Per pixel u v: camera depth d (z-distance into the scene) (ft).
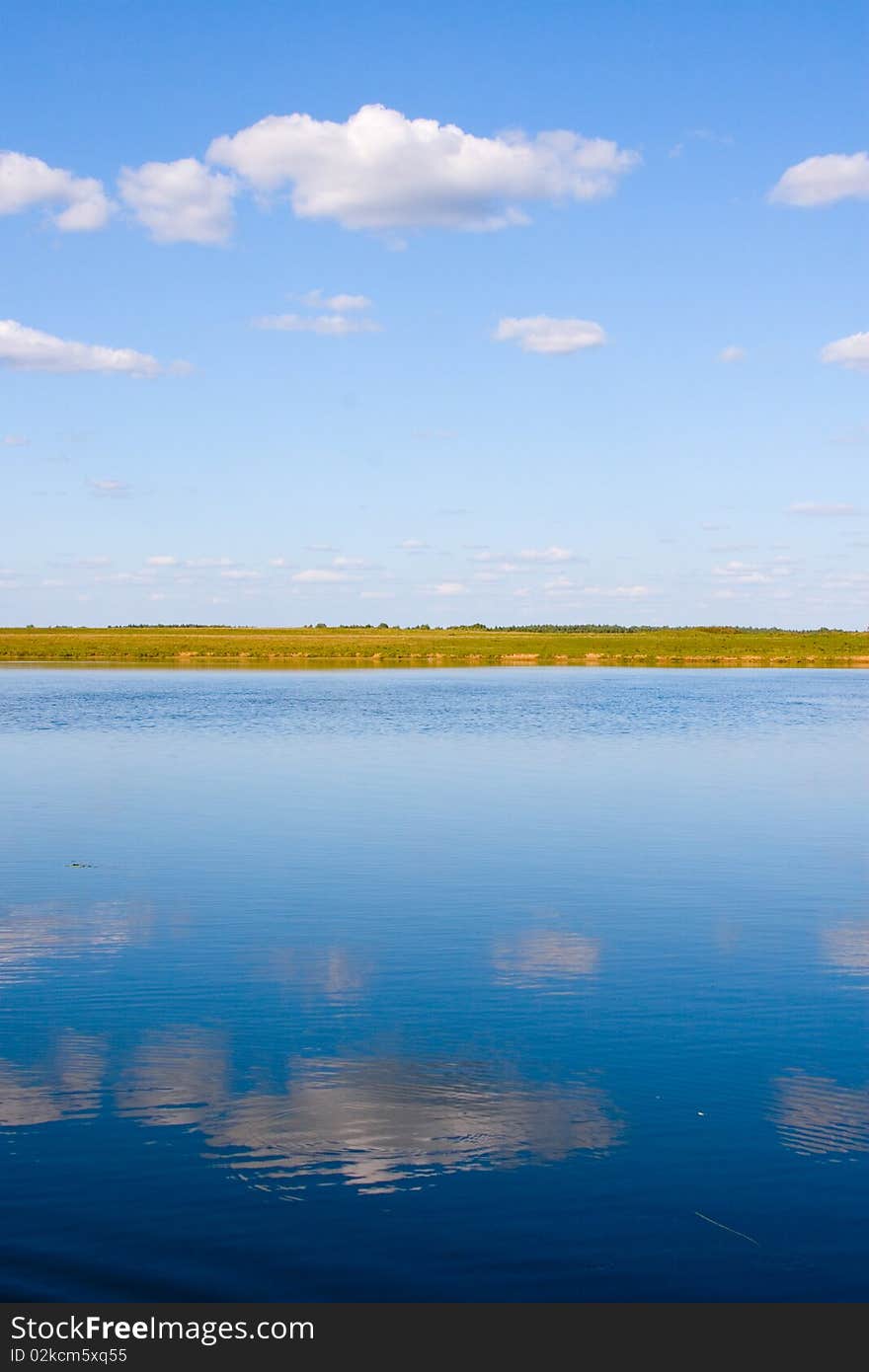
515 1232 31.89
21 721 189.47
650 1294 29.55
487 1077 42.19
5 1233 31.71
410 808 102.63
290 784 118.01
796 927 62.95
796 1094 40.83
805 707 230.48
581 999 50.90
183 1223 32.22
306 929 62.28
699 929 62.69
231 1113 38.86
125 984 52.75
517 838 88.53
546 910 66.39
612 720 197.67
